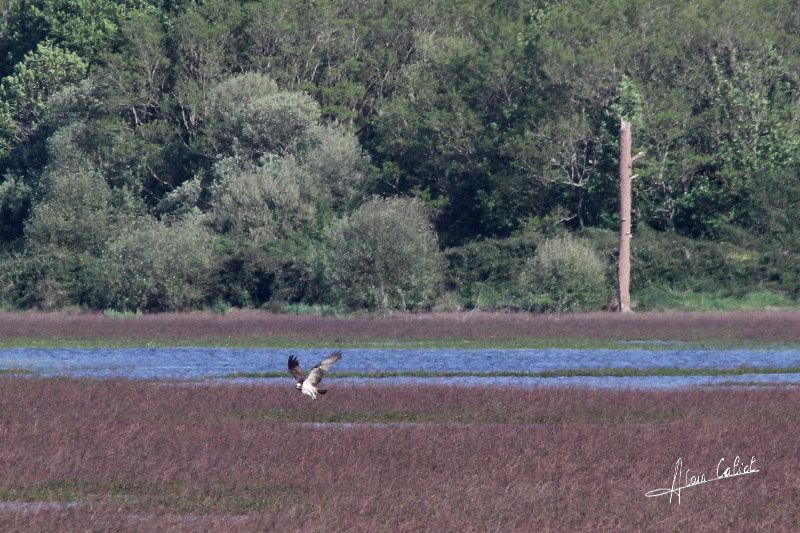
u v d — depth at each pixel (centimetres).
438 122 8244
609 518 2002
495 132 8162
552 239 7381
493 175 8062
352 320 6619
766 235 7688
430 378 4059
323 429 2850
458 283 7475
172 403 3319
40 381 3822
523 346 5262
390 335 5772
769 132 7856
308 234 7838
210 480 2292
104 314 7275
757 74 7925
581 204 7975
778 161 7838
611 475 2342
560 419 3061
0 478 2317
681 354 4891
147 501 2145
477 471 2359
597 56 7769
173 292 7288
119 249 7356
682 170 7775
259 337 5738
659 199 7962
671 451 2575
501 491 2191
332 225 7362
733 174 7650
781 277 7300
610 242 7506
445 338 5622
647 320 6400
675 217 8000
